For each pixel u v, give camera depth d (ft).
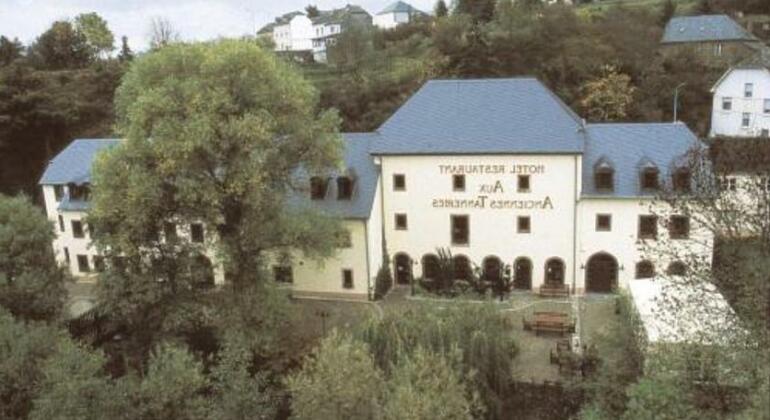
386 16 494.59
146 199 104.78
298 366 104.68
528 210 138.31
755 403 49.47
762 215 75.10
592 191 134.31
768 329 63.52
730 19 266.98
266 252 123.95
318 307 139.33
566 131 135.33
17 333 86.69
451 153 138.51
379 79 257.55
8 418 82.17
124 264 109.60
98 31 358.84
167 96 106.11
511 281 143.13
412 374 74.84
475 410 81.97
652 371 65.82
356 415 74.43
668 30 272.92
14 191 220.23
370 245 140.05
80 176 158.92
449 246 144.25
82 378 73.05
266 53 114.93
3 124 216.95
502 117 140.46
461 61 241.35
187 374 74.69
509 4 279.28
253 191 107.96
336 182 141.08
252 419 74.74
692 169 97.96
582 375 92.99
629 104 216.13
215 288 126.00
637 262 134.31
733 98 212.64
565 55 238.07
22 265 109.81
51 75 263.49
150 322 110.42
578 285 139.54
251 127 104.58
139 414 72.43
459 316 96.58
